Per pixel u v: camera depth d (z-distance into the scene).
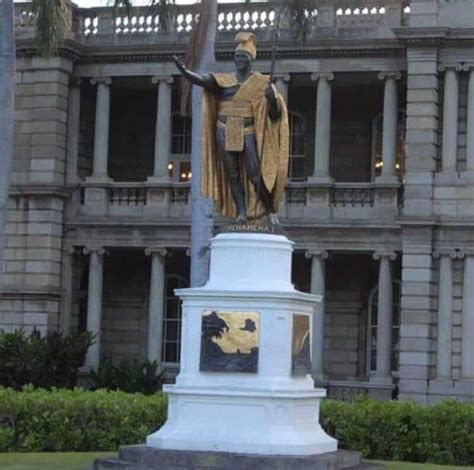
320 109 54.28
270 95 21.45
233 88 21.86
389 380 52.19
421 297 51.25
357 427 28.19
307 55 54.22
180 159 59.06
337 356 56.69
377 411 28.27
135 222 56.16
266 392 20.50
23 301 55.97
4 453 27.31
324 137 54.25
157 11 43.03
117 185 56.78
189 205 56.03
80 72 57.16
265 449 20.25
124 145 60.16
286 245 21.41
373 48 53.28
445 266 51.31
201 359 20.92
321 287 54.03
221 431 20.59
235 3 55.00
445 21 51.50
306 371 21.44
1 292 56.06
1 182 39.41
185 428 20.78
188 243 55.81
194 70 40.38
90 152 59.06
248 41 21.97
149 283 59.41
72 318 57.53
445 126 51.75
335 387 52.66
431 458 27.91
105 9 56.97
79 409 28.67
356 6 53.78
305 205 54.28
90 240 56.72
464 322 51.09
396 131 53.97
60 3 42.44
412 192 51.75
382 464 24.56
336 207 53.97
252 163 21.61
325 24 53.97
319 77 54.12
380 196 53.50
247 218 21.81
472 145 51.66
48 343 50.19
